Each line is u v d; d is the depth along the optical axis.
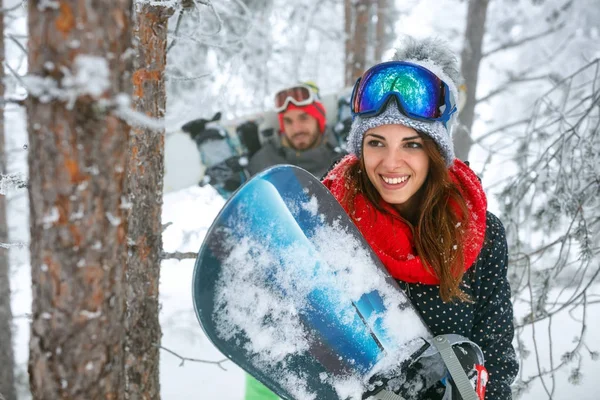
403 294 1.50
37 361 0.91
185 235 3.41
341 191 1.57
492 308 1.55
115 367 0.96
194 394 3.77
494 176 7.29
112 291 0.91
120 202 0.89
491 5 8.64
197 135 4.04
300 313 1.40
